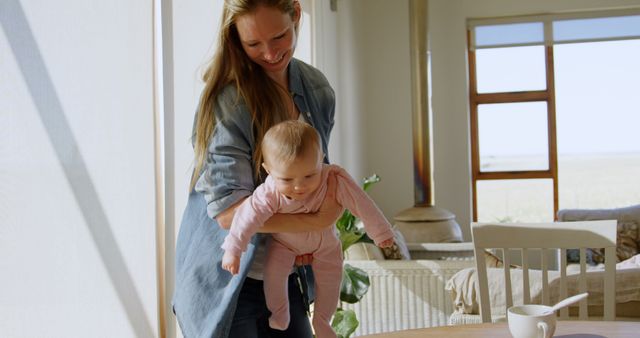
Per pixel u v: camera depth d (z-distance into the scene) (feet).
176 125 6.35
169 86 6.22
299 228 4.22
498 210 20.81
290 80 4.84
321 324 4.70
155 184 5.80
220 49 4.47
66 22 4.38
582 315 6.15
